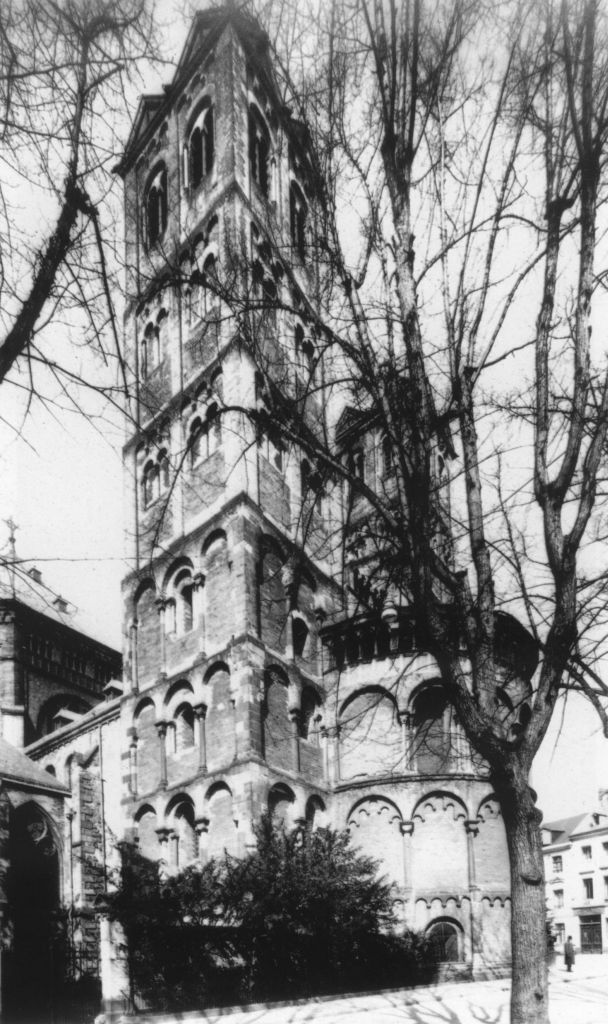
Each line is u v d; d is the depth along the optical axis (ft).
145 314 152.56
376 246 39.24
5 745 152.76
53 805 144.87
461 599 37.65
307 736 126.41
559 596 34.94
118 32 27.50
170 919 83.46
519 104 35.88
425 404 37.29
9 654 206.69
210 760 115.14
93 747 158.71
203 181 144.05
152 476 142.61
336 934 87.35
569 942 131.03
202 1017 77.10
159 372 145.38
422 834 118.21
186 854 115.96
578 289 34.71
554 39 34.50
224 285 47.34
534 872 34.24
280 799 114.52
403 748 121.08
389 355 38.14
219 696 116.98
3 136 27.02
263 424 42.45
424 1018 65.92
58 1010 131.75
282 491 131.85
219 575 122.52
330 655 131.23
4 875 132.87
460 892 115.14
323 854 90.63
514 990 33.42
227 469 124.88
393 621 122.11
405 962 101.24
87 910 140.97
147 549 136.15
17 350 27.37
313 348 47.98
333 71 38.29
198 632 122.62
